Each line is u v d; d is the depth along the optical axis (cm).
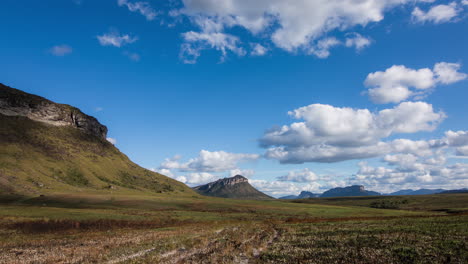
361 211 11375
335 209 12369
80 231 5822
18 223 6359
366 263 2270
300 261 2445
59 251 3416
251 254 2942
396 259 2323
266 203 16088
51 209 9638
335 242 3281
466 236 3050
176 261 2697
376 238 3328
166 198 16188
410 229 3894
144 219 7838
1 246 4025
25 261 2884
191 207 13000
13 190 15712
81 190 19825
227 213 10669
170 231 5297
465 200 19050
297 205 14512
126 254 3075
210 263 2506
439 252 2433
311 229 4956
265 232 5031
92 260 2806
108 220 7331
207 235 4572
